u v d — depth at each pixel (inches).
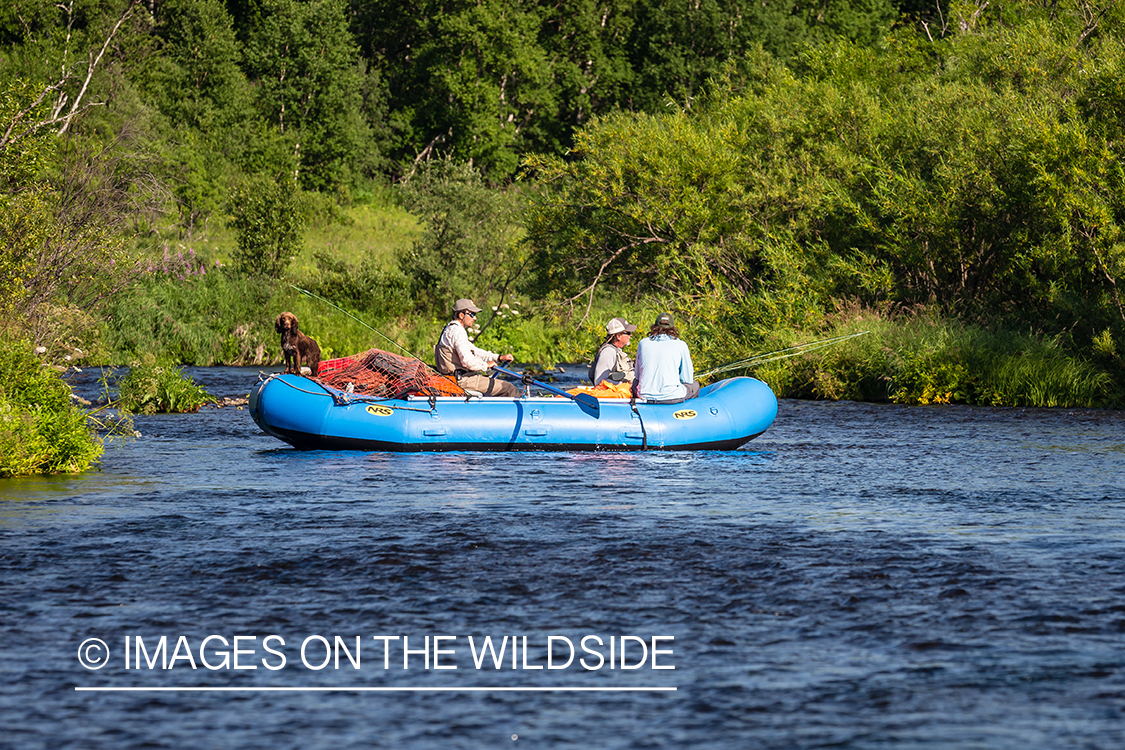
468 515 1268.5
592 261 3924.7
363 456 1750.7
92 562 1032.8
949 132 3248.0
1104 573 989.8
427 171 5206.7
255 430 2167.8
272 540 1129.4
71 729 653.9
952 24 4584.2
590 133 3836.1
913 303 3297.2
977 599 907.4
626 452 1806.1
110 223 4097.0
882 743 630.5
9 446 1552.7
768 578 976.9
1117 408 2623.0
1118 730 647.1
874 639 808.9
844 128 3567.9
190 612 875.4
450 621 853.8
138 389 2571.4
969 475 1592.0
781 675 738.2
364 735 646.5
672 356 1860.2
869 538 1142.3
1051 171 2851.9
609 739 639.8
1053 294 2888.8
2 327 2411.4
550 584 957.8
